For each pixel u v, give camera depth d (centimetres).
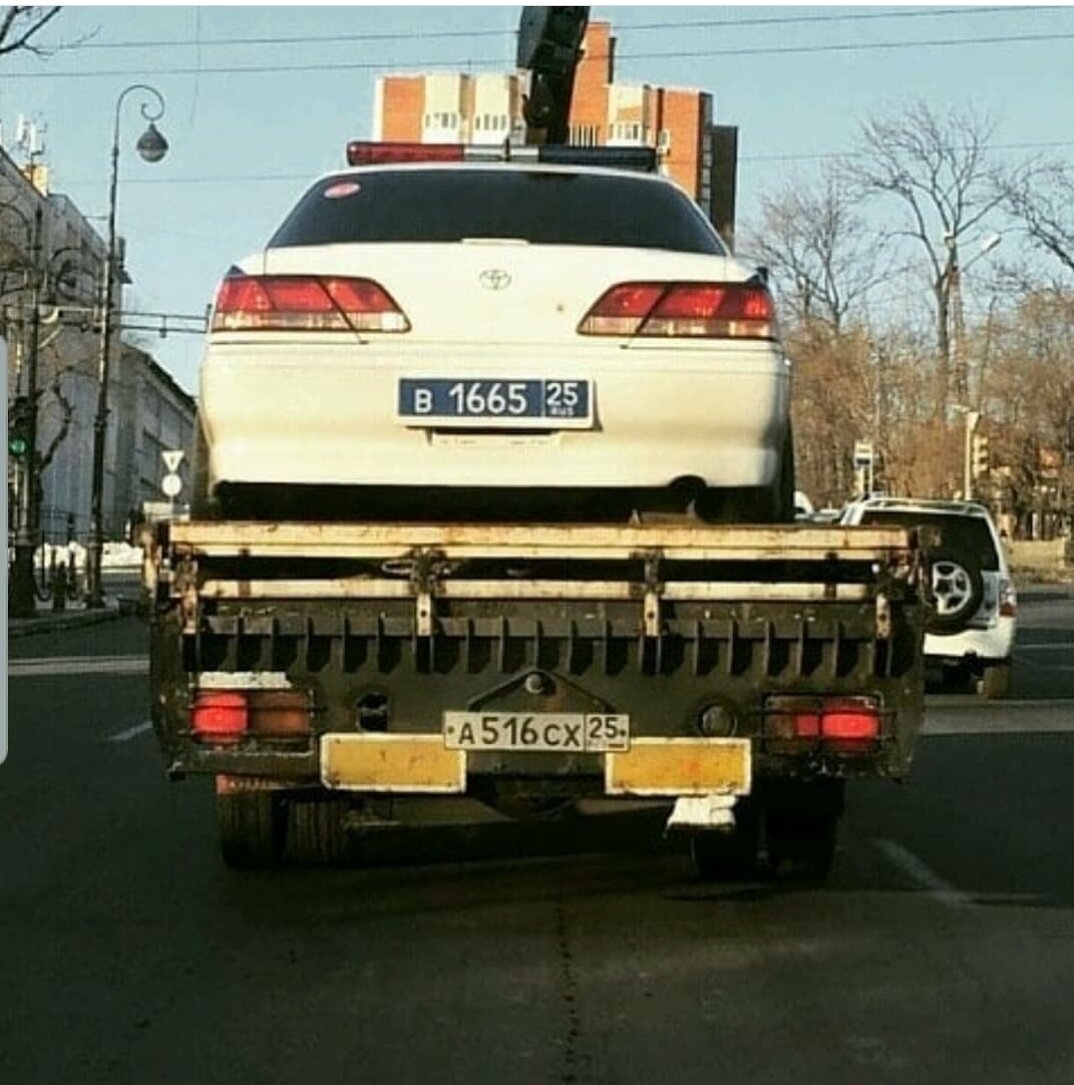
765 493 939
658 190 1016
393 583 855
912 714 870
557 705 864
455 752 859
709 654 866
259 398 891
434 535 855
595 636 858
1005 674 2397
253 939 962
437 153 1098
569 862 1165
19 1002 838
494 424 891
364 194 1000
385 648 861
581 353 895
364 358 890
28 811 1378
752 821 1077
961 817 1401
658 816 1268
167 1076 730
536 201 995
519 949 942
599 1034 790
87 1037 783
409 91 8269
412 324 894
